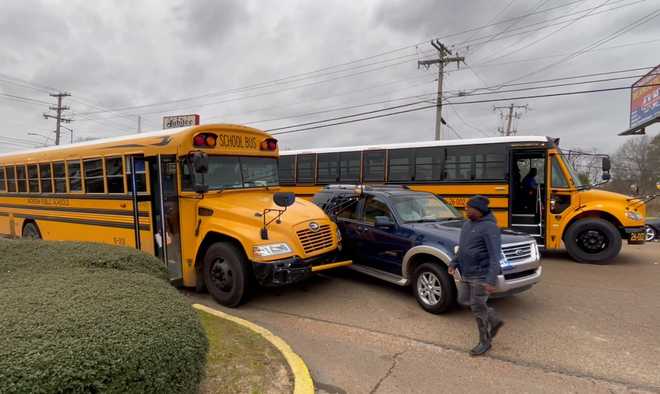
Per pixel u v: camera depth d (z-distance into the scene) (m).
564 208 9.59
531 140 10.07
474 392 3.72
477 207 4.44
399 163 12.37
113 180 7.71
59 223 9.16
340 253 6.80
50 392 2.04
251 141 7.45
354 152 13.45
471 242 4.50
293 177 14.98
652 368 4.14
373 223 7.05
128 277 3.59
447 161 11.38
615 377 3.97
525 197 10.66
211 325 5.02
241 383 3.66
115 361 2.27
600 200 9.33
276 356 4.19
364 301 6.41
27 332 2.30
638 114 25.02
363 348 4.69
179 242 6.74
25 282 3.30
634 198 9.30
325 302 6.38
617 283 7.45
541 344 4.75
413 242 6.13
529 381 3.91
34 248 4.48
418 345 4.76
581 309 5.98
